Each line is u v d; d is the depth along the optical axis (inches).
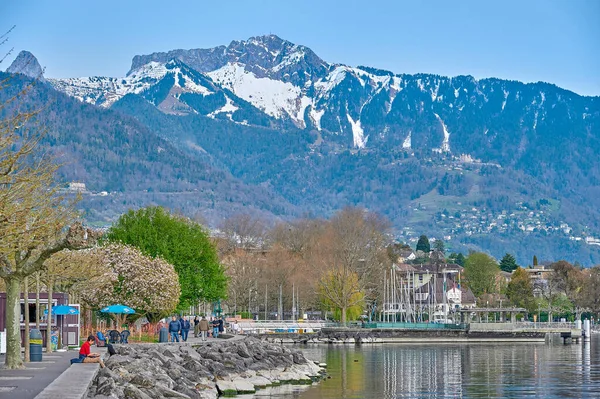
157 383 2470.5
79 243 2389.3
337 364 4840.1
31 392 1882.4
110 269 4667.8
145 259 4995.1
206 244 6097.4
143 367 2674.7
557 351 6343.5
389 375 4094.5
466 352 6151.6
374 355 5718.5
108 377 2228.1
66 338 3511.3
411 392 3385.8
